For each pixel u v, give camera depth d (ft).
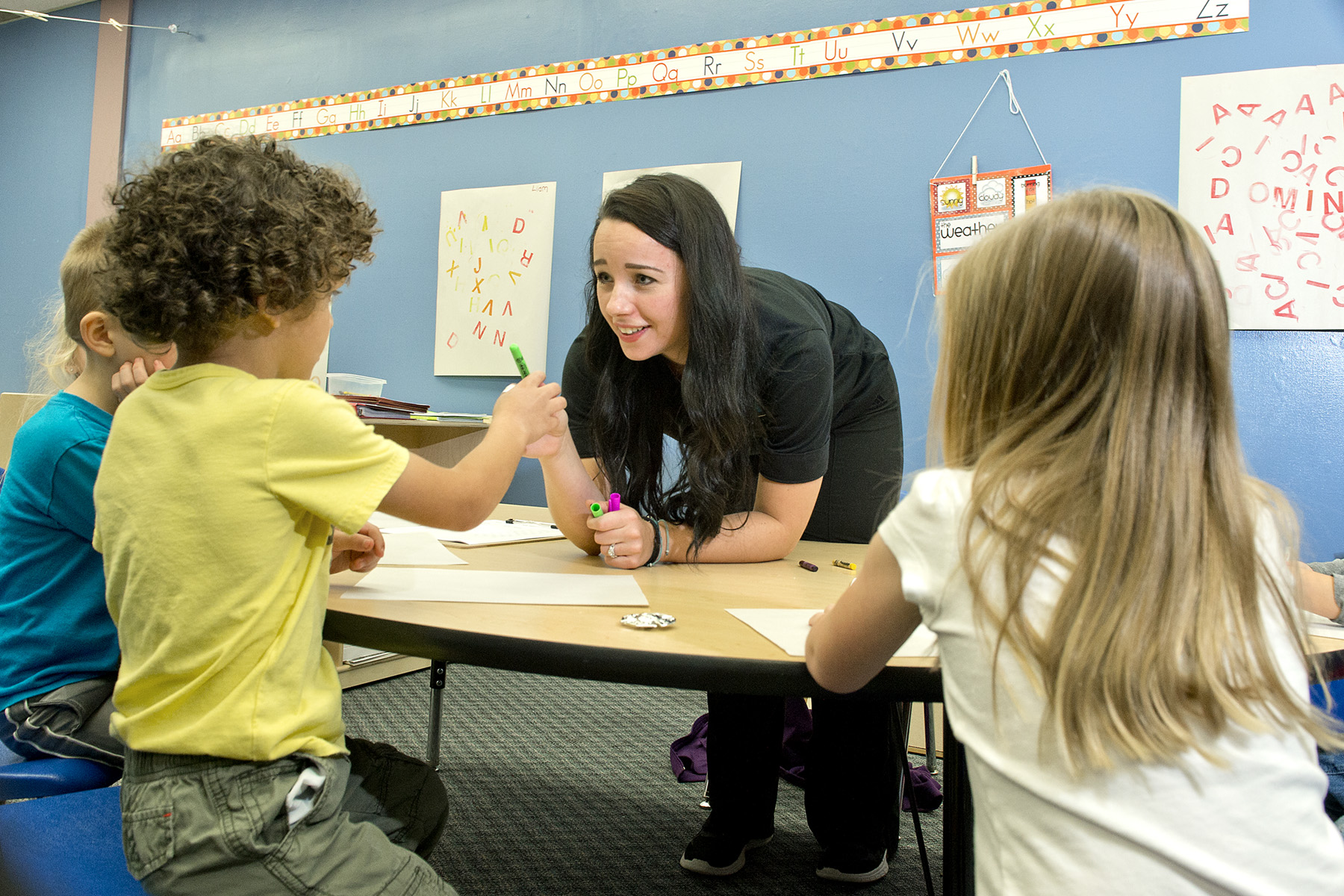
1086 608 1.63
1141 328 1.75
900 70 7.41
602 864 4.81
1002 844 1.71
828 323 4.66
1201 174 6.52
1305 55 6.29
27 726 2.84
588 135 8.72
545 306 8.91
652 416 4.26
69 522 3.05
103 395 3.44
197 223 2.26
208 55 11.00
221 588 2.16
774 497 3.97
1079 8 6.82
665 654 2.19
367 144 9.96
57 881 2.23
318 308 2.62
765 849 5.06
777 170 7.86
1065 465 1.74
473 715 7.07
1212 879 1.52
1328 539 6.29
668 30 8.33
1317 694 3.22
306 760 2.20
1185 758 1.58
